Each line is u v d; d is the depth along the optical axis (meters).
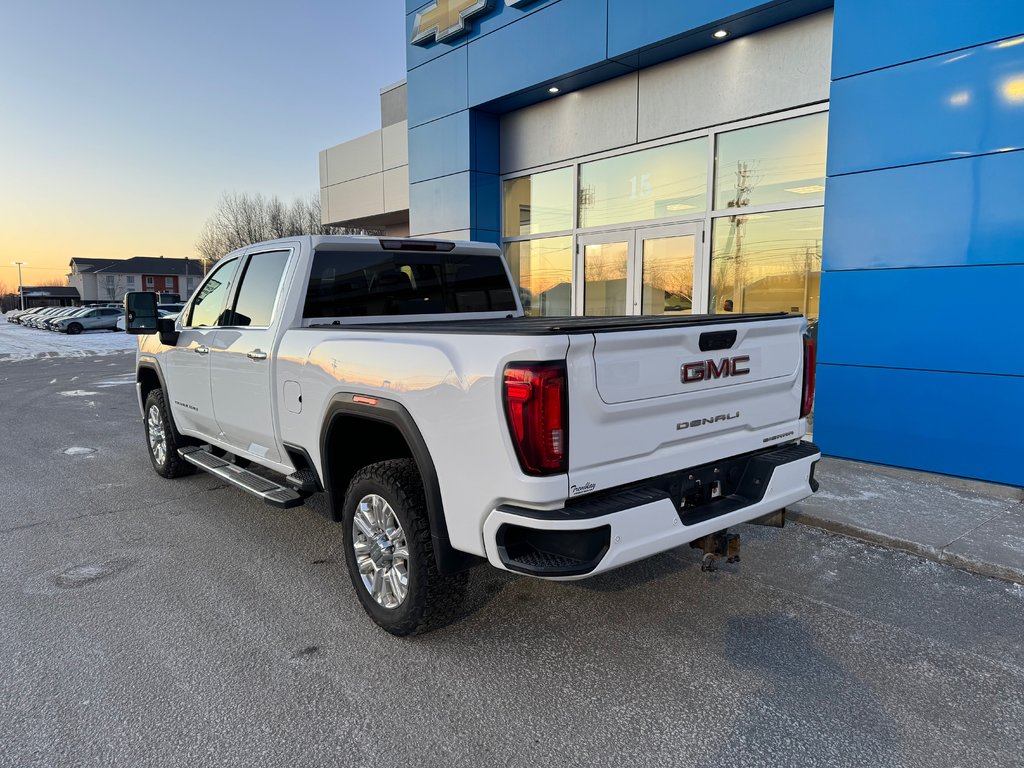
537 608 3.59
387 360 3.06
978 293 5.38
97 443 7.94
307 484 3.95
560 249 10.05
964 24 5.26
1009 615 3.48
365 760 2.42
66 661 3.08
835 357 6.21
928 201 5.56
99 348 26.42
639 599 3.69
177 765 2.39
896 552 4.31
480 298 5.03
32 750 2.47
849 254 6.03
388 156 16.36
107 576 4.04
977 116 5.27
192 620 3.48
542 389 2.42
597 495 2.67
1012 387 5.27
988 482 5.44
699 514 2.97
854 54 5.84
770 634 3.30
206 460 5.10
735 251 7.98
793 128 7.30
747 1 6.77
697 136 8.09
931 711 2.68
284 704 2.75
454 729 2.59
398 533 3.22
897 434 5.90
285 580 3.98
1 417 9.88
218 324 4.88
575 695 2.81
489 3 9.33
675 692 2.83
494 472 2.59
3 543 4.60
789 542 4.49
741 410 3.19
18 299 95.12
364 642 3.26
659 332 2.75
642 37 7.71
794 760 2.40
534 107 9.94
